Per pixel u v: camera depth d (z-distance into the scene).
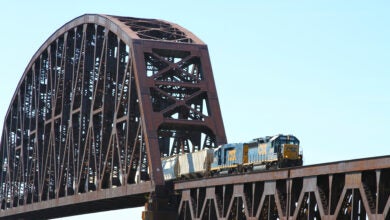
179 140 192.25
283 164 153.62
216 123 180.38
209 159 168.25
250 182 137.50
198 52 186.50
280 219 128.38
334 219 117.25
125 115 191.50
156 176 168.00
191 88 186.62
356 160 114.50
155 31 196.12
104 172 196.88
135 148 181.38
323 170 120.19
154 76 180.00
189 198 157.50
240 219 140.38
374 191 115.56
